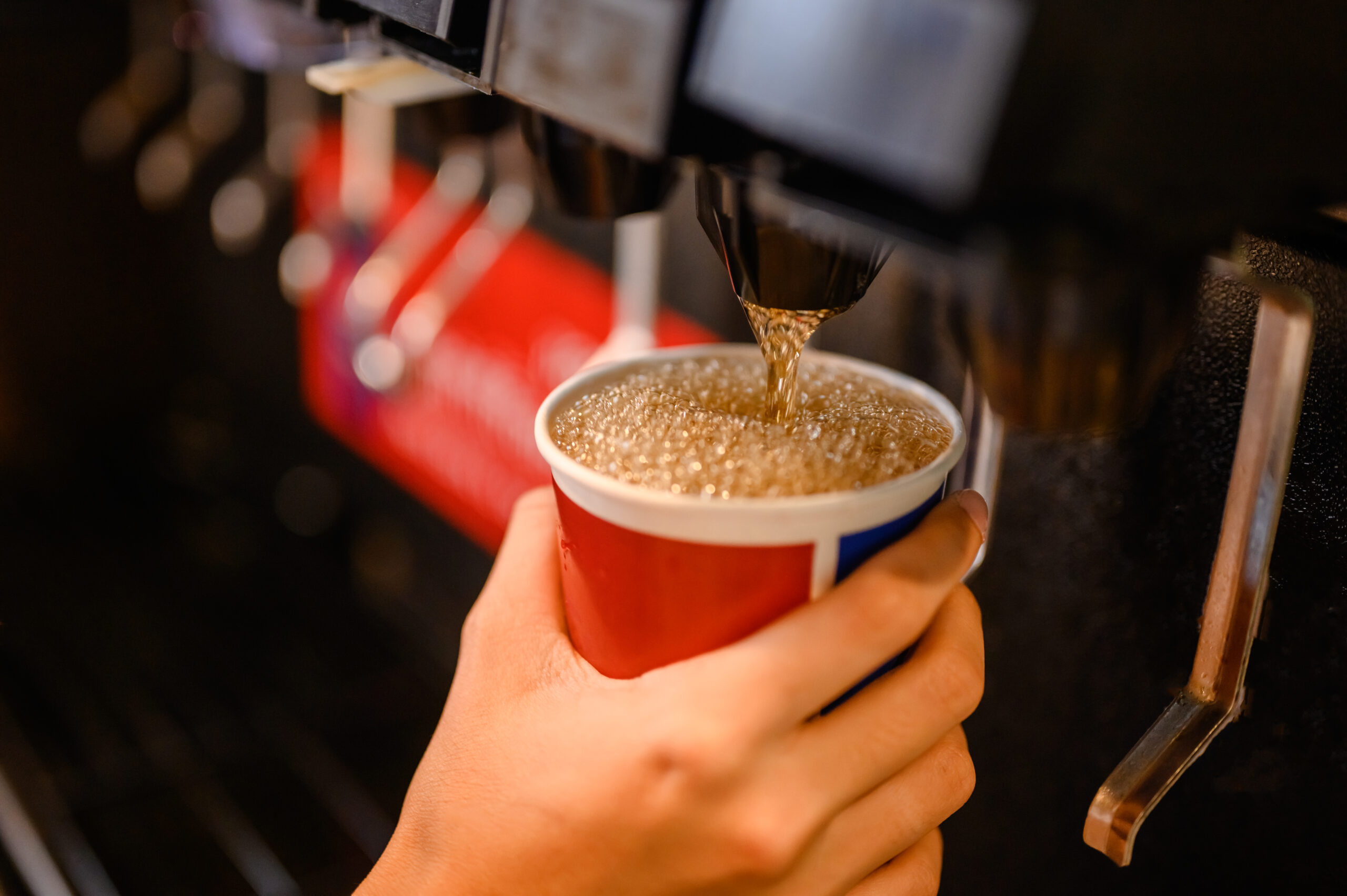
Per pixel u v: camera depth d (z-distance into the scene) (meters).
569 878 0.39
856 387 0.44
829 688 0.38
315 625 0.91
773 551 0.38
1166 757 0.42
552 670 0.41
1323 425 0.41
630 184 0.45
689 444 0.40
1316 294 0.41
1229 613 0.41
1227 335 0.43
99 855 0.63
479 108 0.52
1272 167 0.34
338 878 0.63
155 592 0.95
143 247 1.21
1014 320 0.34
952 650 0.40
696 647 0.39
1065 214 0.32
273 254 1.06
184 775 0.70
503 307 0.82
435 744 0.43
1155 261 0.33
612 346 0.64
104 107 1.12
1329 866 0.43
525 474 0.82
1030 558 0.49
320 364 1.04
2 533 1.04
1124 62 0.32
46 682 0.79
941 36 0.32
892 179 0.32
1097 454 0.47
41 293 1.15
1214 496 0.44
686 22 0.34
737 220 0.37
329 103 0.94
